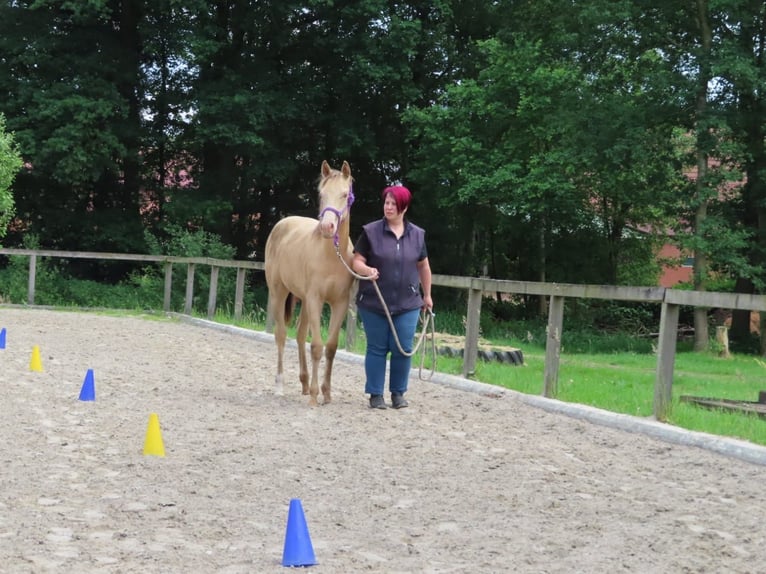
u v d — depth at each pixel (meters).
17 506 4.58
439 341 13.73
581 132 23.20
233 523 4.48
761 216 24.39
